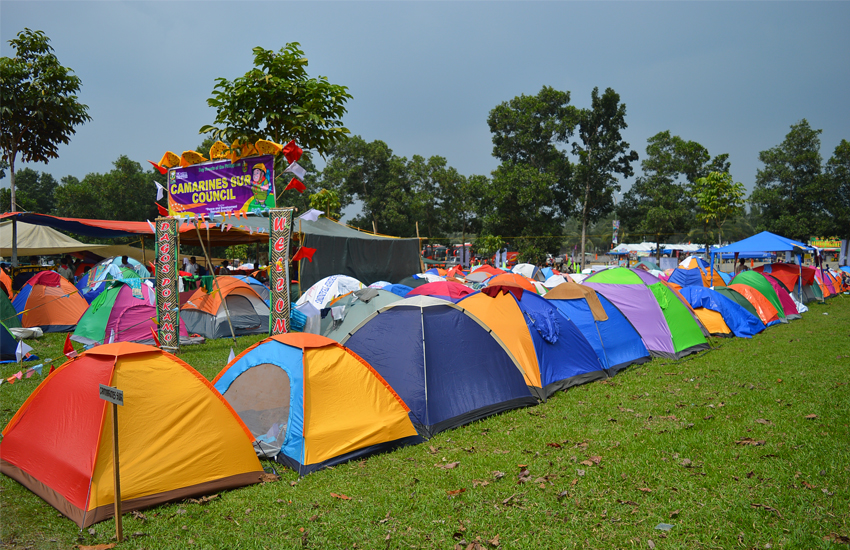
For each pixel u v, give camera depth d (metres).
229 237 19.34
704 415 6.66
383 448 5.66
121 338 11.62
